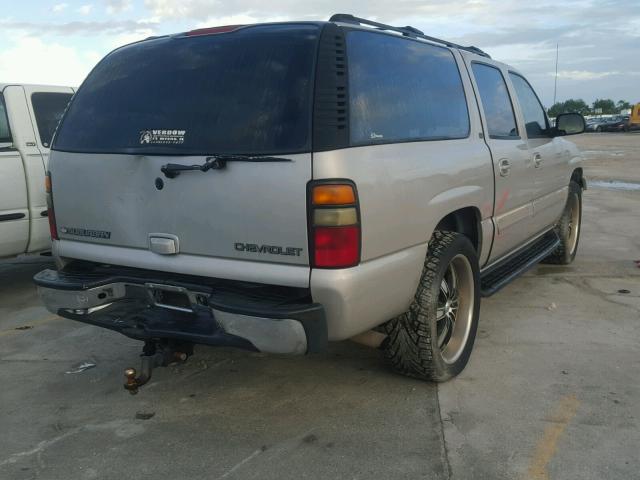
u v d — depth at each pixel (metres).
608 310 5.15
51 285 3.50
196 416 3.50
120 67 3.58
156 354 3.26
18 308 5.73
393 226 3.11
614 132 54.59
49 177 3.69
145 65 3.47
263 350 2.89
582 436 3.15
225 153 2.97
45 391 3.88
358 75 3.10
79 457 3.10
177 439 3.25
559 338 4.52
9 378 4.10
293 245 2.86
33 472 2.97
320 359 4.23
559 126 5.65
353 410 3.50
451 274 3.85
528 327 4.76
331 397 3.67
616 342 4.42
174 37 3.53
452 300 3.91
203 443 3.20
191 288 3.19
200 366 4.18
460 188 3.77
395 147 3.21
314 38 3.01
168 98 3.28
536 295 5.61
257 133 2.93
